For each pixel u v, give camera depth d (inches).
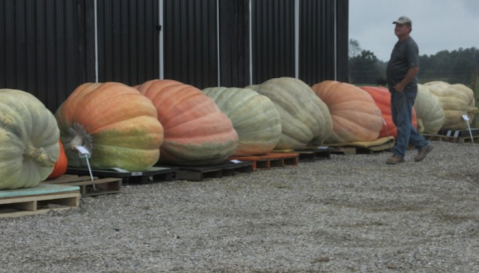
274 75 608.1
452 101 700.7
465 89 711.1
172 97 397.4
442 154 544.1
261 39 592.4
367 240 235.5
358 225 262.7
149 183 372.5
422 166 457.1
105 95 366.0
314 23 656.4
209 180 389.1
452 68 1059.3
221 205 306.0
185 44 522.9
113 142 361.7
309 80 653.3
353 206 306.8
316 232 248.7
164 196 329.1
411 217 279.3
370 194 339.6
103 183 335.6
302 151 494.6
